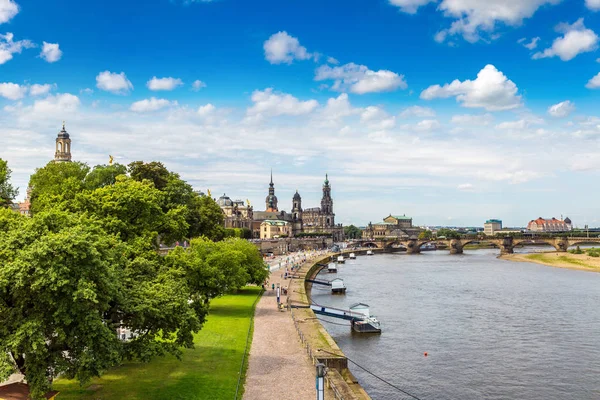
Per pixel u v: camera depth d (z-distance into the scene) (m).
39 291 35.72
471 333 91.19
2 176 97.81
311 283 163.88
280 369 55.62
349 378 57.72
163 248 133.12
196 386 47.88
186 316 47.09
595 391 63.22
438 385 64.94
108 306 39.12
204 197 163.62
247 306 96.81
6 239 39.06
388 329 94.56
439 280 173.62
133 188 75.00
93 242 41.34
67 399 43.16
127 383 48.03
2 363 33.66
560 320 102.06
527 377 67.88
